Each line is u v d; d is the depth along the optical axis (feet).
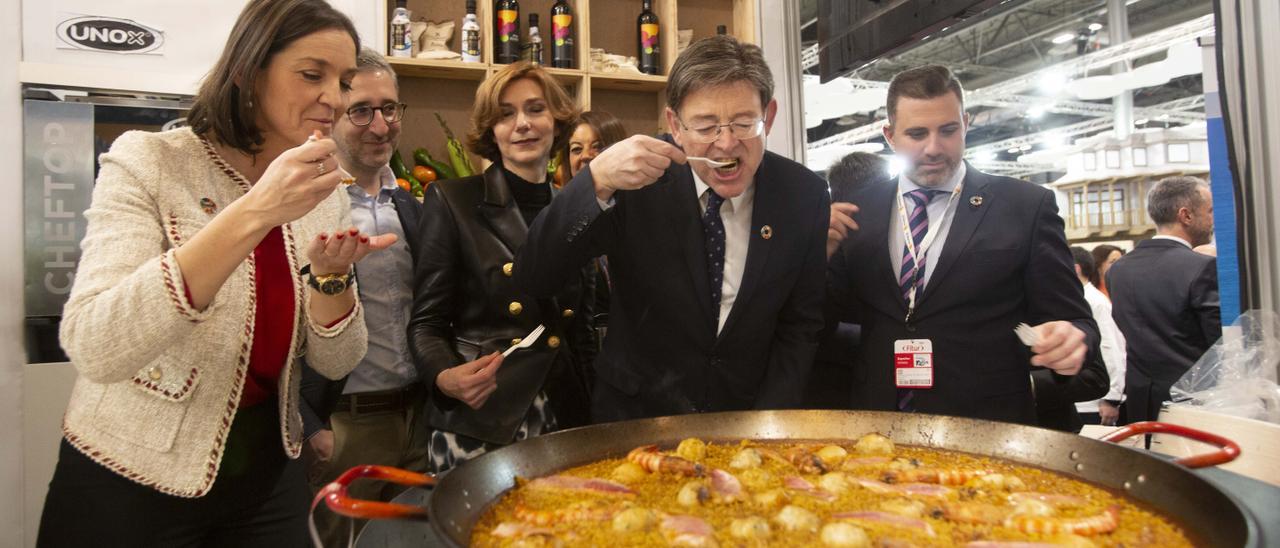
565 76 12.00
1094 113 25.59
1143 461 3.49
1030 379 6.64
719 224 5.71
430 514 2.78
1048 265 6.43
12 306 8.42
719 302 5.69
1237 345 5.80
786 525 3.29
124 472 4.14
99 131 8.82
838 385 7.75
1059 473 3.89
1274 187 6.20
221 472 4.56
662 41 12.94
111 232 3.98
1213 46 6.53
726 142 5.05
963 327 6.52
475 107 7.22
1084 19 19.34
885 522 3.37
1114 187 18.60
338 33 4.49
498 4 11.79
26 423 8.41
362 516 2.76
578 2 12.14
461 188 6.91
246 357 4.45
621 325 5.94
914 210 6.94
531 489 3.78
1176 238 11.89
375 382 7.52
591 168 5.18
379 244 4.75
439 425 6.40
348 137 7.59
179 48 9.34
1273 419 5.14
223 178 4.58
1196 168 17.78
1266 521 3.16
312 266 4.78
